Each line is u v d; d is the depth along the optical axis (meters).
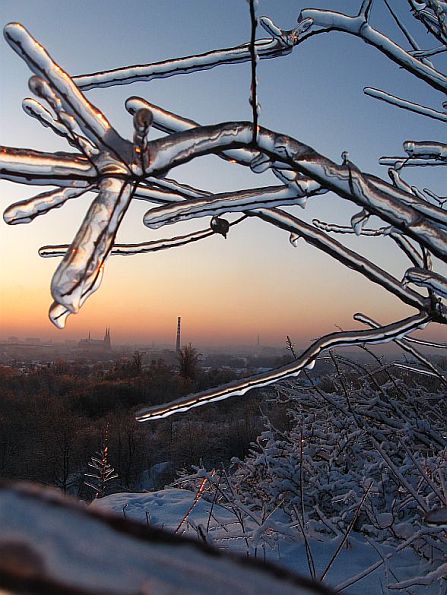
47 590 0.22
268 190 1.32
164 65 1.56
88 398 39.91
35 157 1.03
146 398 42.59
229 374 49.09
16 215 1.07
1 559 0.23
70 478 25.92
